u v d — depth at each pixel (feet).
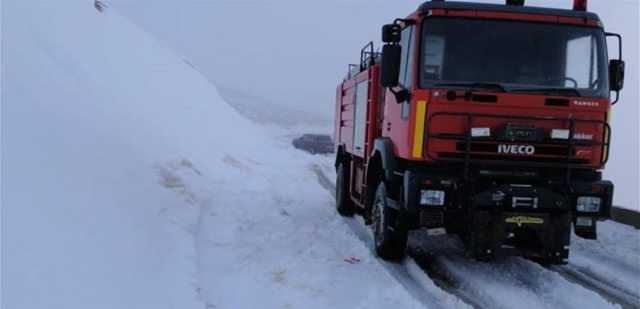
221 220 29.76
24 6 41.57
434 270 24.07
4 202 14.93
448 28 21.42
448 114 20.72
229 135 64.69
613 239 30.27
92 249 16.39
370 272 22.29
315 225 30.81
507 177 21.22
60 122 24.43
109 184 22.97
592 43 21.90
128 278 16.49
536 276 22.89
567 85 21.52
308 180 50.39
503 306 19.36
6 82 23.43
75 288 13.92
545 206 20.71
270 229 28.94
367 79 29.30
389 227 23.98
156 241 21.50
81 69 38.63
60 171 19.49
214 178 42.06
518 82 21.34
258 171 53.83
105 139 28.81
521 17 21.70
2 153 17.22
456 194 20.97
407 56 22.54
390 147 23.88
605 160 21.68
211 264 22.35
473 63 21.34
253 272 21.74
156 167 33.19
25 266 13.19
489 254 20.63
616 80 22.43
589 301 19.94
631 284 22.57
